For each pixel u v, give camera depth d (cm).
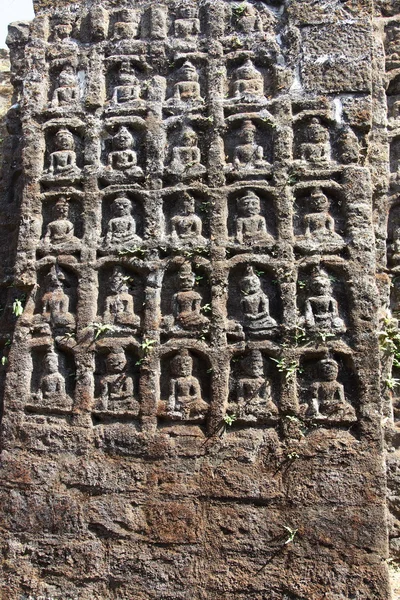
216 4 547
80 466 454
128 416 462
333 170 495
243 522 434
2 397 504
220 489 439
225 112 518
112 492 447
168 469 446
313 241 482
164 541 435
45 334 484
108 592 432
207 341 469
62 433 462
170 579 429
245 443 447
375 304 467
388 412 510
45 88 543
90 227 501
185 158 508
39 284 500
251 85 521
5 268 550
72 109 531
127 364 473
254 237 484
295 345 462
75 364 475
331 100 514
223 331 468
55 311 486
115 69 546
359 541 424
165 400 462
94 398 469
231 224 495
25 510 451
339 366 460
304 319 466
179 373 464
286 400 451
